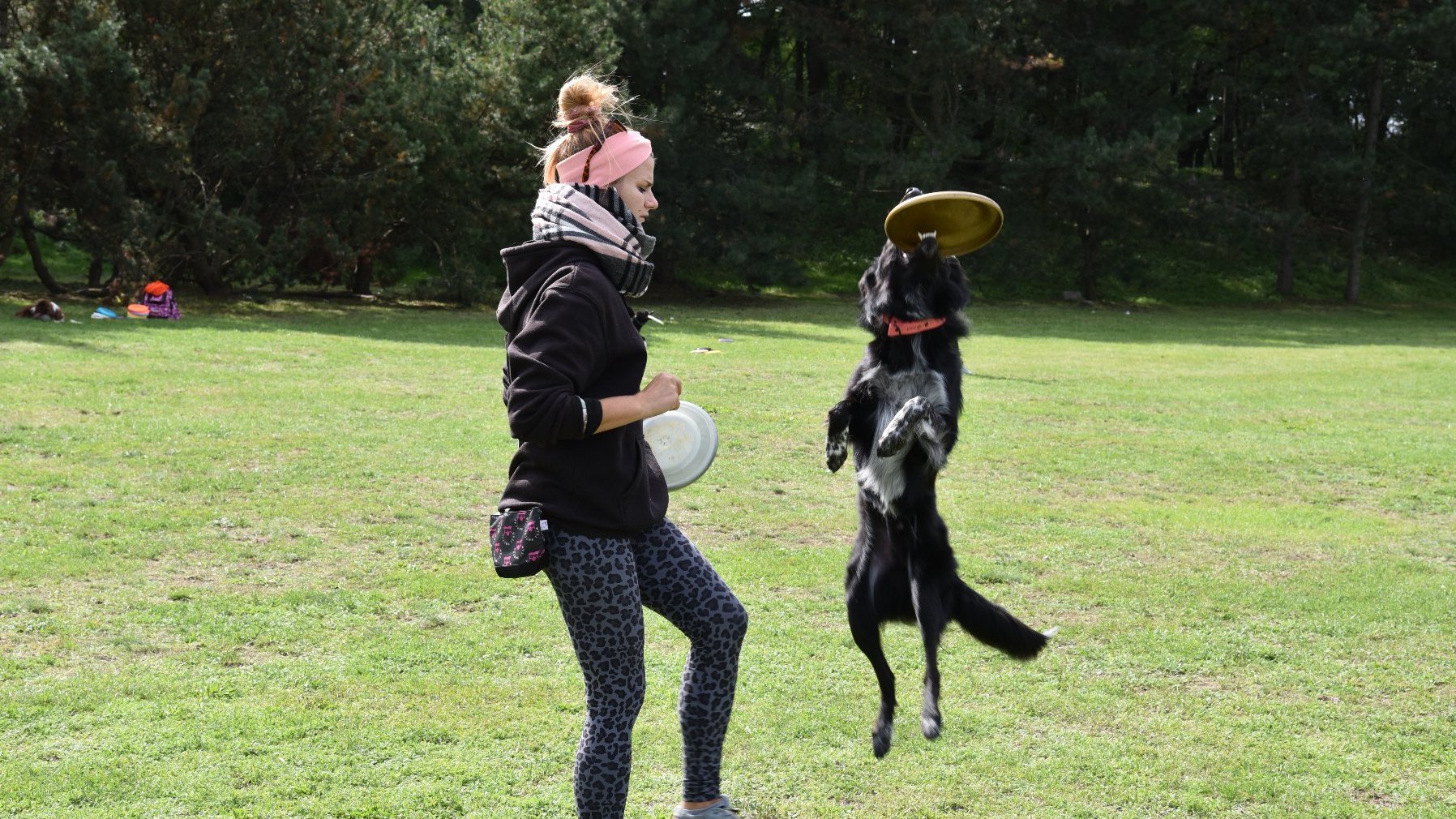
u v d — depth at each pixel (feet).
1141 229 124.77
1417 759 12.46
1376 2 108.99
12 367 36.88
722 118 101.76
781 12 104.83
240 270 71.67
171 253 67.10
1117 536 22.41
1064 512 24.39
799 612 17.24
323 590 17.33
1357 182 109.91
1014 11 103.19
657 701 13.57
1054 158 103.60
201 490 23.18
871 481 12.12
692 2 91.30
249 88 66.85
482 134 76.79
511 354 8.72
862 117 105.19
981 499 25.68
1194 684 14.65
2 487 22.59
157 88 66.13
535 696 13.52
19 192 62.03
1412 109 118.32
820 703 13.69
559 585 9.16
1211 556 21.08
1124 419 37.81
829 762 12.14
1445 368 56.80
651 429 11.91
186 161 63.41
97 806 10.55
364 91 69.87
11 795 10.67
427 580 17.97
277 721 12.54
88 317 54.90
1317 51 107.24
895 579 12.16
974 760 12.26
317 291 78.43
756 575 19.10
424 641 15.26
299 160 72.08
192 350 44.32
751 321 77.92
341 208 72.13
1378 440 34.65
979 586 18.90
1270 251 124.98
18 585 16.90
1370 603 18.19
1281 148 111.34
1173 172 107.04
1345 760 12.39
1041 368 53.31
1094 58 106.52
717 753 10.25
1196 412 39.88
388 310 71.87
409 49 75.82
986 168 116.47
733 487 26.17
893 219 11.54
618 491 9.11
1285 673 15.08
